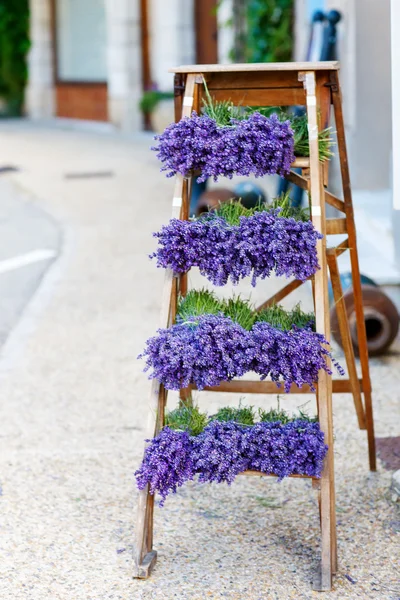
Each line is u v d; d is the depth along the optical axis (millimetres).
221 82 3525
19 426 4680
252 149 3197
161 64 16500
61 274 7723
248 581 3215
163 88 16406
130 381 5293
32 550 3447
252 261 3188
